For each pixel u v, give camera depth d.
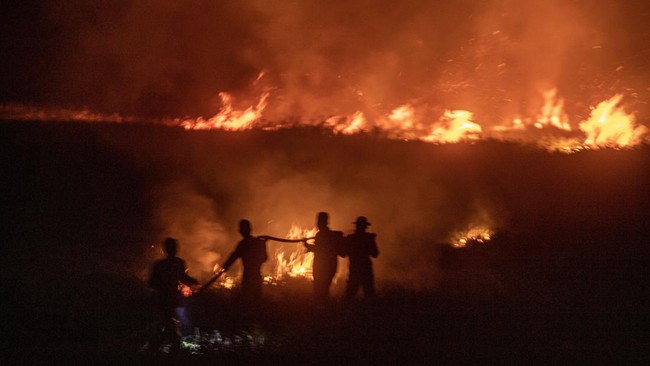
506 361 8.36
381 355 8.67
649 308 10.74
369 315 10.54
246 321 10.27
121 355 8.80
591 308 10.79
